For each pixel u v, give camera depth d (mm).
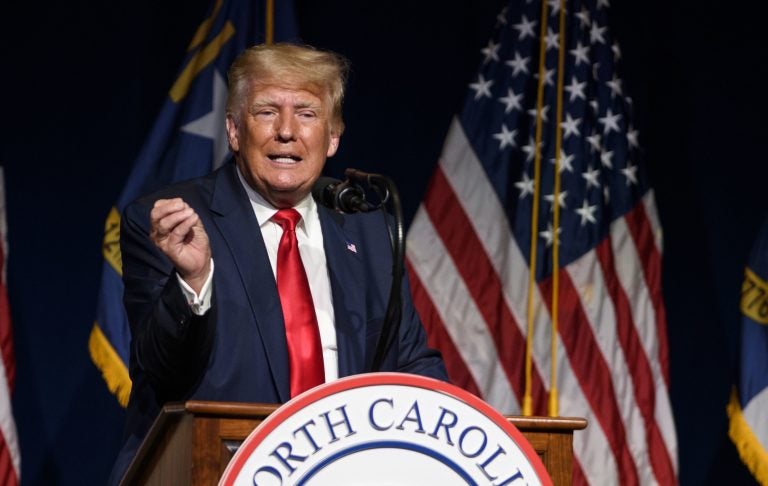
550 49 8922
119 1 8844
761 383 8484
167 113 8117
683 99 9719
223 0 8438
